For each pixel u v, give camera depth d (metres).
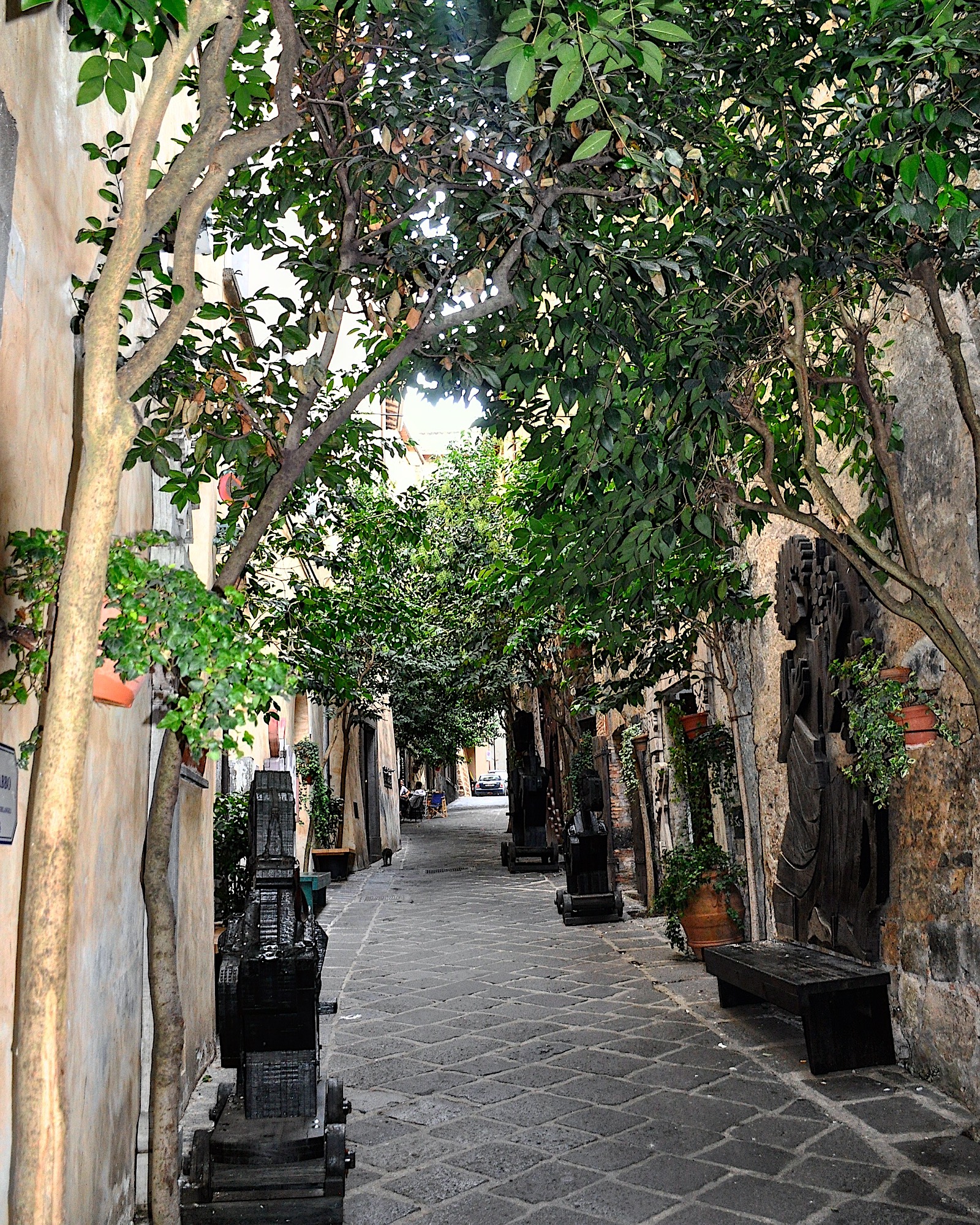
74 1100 3.01
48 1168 1.38
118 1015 3.69
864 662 5.31
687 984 7.38
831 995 5.22
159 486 5.02
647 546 4.14
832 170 3.68
